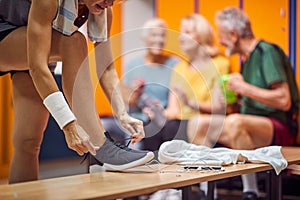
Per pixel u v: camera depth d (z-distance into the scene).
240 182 3.03
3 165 3.91
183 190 1.29
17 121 1.33
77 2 1.20
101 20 1.33
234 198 2.98
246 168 1.28
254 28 3.71
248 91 3.40
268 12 3.65
